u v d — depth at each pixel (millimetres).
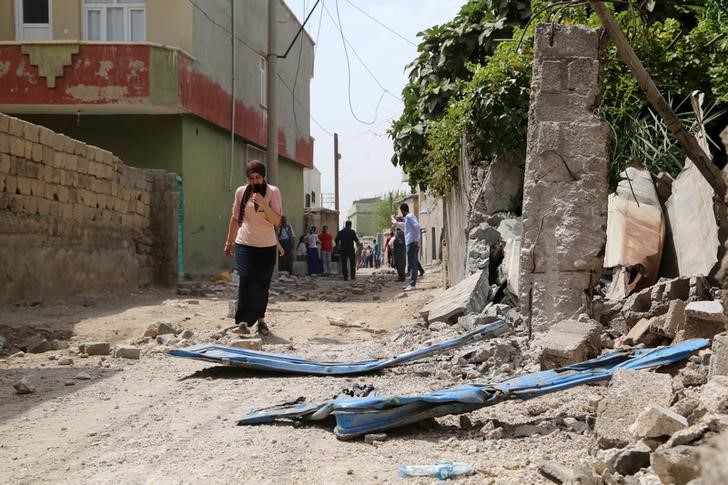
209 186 19625
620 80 9297
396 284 19438
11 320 9438
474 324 7832
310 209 42812
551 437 4340
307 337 9328
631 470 3291
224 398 5738
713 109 9414
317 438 4531
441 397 4555
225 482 3732
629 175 8641
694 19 11539
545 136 7047
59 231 11820
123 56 16609
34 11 17891
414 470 3770
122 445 4461
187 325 9891
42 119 17625
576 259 6957
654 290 6668
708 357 4871
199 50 18375
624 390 3984
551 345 5898
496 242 9945
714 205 7176
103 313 10711
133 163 17766
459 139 11633
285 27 26984
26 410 5410
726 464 1684
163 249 15383
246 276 9023
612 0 5980
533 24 10094
